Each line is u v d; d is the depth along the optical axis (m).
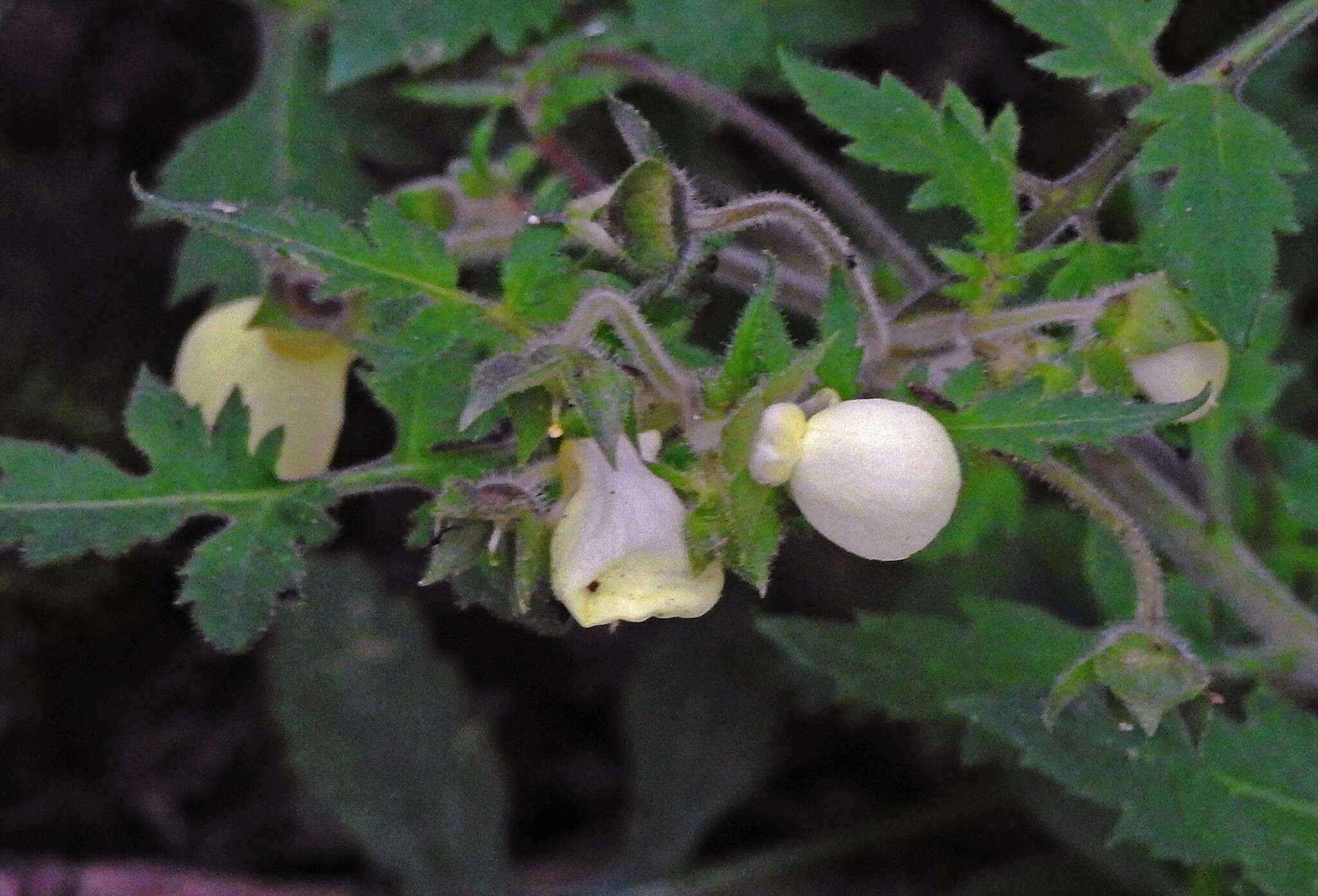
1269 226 0.32
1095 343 0.32
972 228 0.38
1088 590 0.39
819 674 0.39
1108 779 0.34
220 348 0.33
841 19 0.38
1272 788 0.34
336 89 0.38
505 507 0.30
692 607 0.30
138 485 0.32
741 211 0.31
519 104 0.35
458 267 0.31
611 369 0.29
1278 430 0.37
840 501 0.30
